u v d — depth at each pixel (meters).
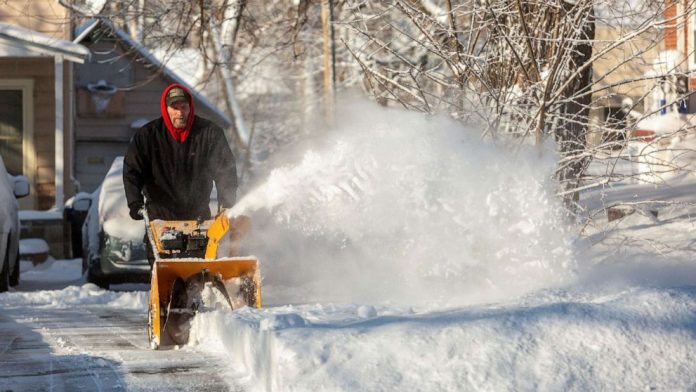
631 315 13.38
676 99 25.64
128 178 20.20
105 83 80.31
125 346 18.53
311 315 15.95
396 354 12.53
